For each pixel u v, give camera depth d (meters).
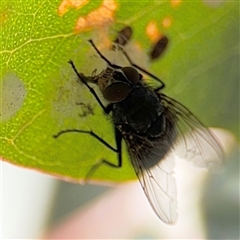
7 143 0.06
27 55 0.05
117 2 0.06
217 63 0.06
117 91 0.06
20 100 0.06
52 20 0.05
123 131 0.06
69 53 0.06
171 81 0.06
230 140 0.07
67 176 0.06
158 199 0.06
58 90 0.06
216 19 0.06
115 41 0.06
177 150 0.06
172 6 0.06
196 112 0.06
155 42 0.06
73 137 0.06
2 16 0.05
